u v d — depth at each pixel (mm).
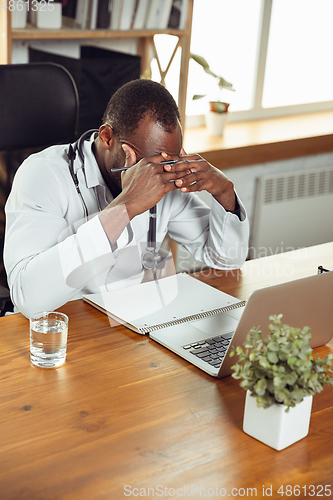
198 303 1330
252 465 844
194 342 1166
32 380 1021
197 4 2986
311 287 1054
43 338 1046
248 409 899
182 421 935
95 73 2307
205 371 1074
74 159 1425
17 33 2131
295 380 821
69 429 902
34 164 1433
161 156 1245
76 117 1756
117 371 1064
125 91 1272
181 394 1007
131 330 1216
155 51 2682
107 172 1383
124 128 1262
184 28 2580
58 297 1244
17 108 1636
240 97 3375
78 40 2604
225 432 914
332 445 901
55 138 1727
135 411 953
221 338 1188
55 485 788
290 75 3547
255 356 844
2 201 1659
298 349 827
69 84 1721
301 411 884
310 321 1109
